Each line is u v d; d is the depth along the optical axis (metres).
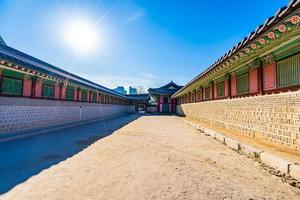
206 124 15.05
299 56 6.02
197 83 15.82
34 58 12.17
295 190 3.82
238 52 6.52
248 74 9.21
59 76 12.27
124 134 11.07
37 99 11.88
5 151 6.82
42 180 4.15
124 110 41.47
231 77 11.25
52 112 13.65
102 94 25.77
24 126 10.71
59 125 14.41
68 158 5.91
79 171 4.73
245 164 5.55
